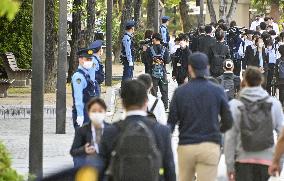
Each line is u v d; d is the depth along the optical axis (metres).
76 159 18.23
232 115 18.47
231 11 88.56
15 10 14.65
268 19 70.69
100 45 29.27
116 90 52.62
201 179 18.48
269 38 50.44
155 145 14.30
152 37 43.47
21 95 47.97
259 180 18.55
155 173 13.98
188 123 18.44
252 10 119.69
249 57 50.03
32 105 25.00
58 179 13.52
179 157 18.61
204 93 18.38
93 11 55.19
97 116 18.14
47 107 41.50
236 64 55.72
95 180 13.63
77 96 26.28
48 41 49.62
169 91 54.81
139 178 13.88
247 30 55.88
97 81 29.03
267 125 18.33
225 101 18.44
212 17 88.56
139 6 80.62
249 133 18.23
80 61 26.48
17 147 30.92
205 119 18.39
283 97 46.09
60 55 35.41
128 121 14.65
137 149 13.90
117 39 79.88
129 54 47.25
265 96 18.53
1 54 53.38
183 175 18.70
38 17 24.81
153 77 42.91
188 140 18.41
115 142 14.55
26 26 55.50
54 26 51.34
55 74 49.84
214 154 18.38
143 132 14.00
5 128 36.47
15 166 26.95
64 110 35.44
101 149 14.66
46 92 49.47
